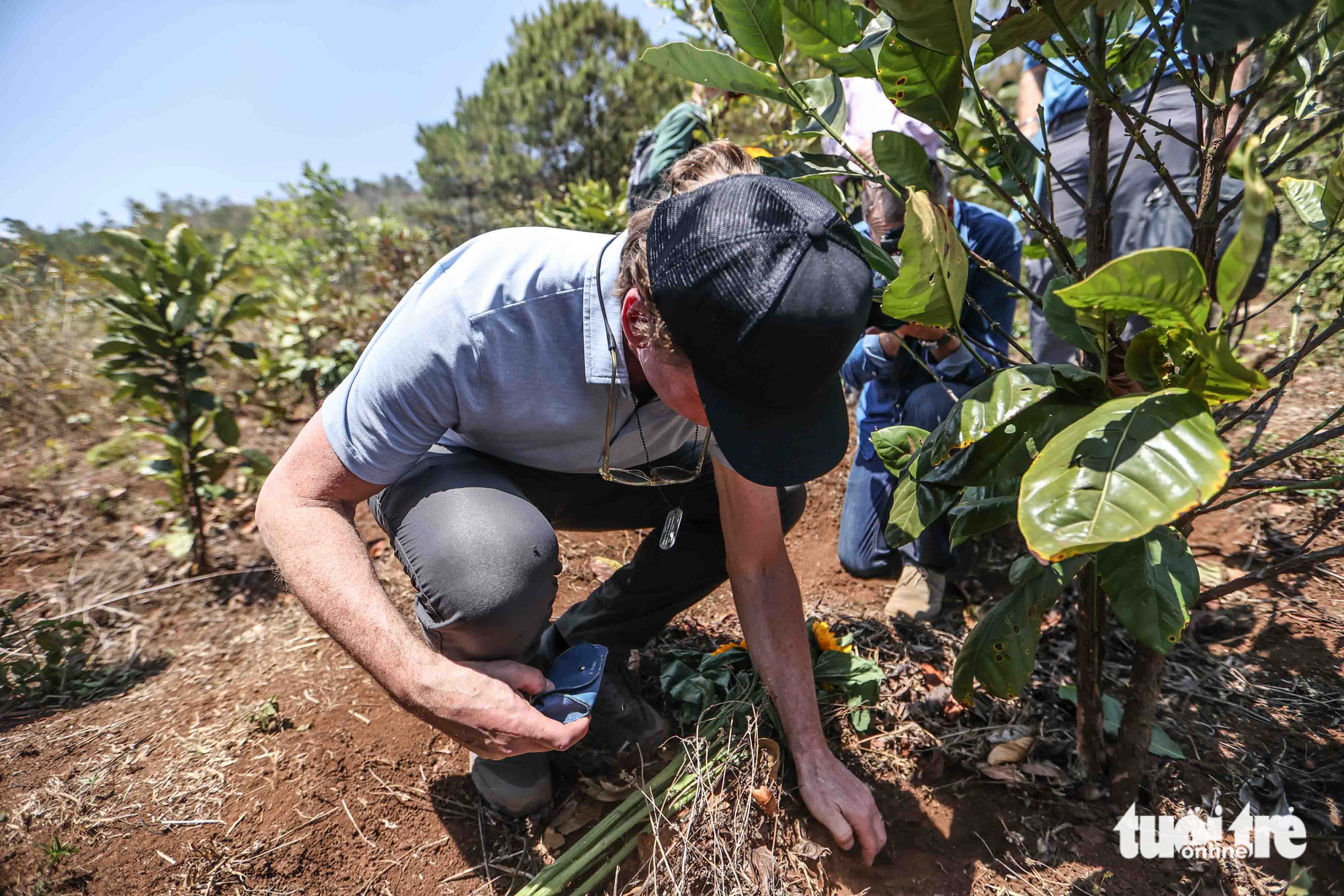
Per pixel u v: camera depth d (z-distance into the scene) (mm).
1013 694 1312
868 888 1456
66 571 2764
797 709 1590
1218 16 841
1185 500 797
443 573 1335
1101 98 1115
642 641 1841
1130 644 2018
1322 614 2041
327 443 1298
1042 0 1025
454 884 1510
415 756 1766
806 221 1003
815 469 1077
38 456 3773
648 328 1128
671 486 1708
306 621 2348
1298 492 2477
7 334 4500
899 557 2461
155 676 2178
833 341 964
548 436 1440
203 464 2711
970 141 1682
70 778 1760
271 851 1565
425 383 1270
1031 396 1092
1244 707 1806
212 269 2723
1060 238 1285
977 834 1566
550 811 1625
